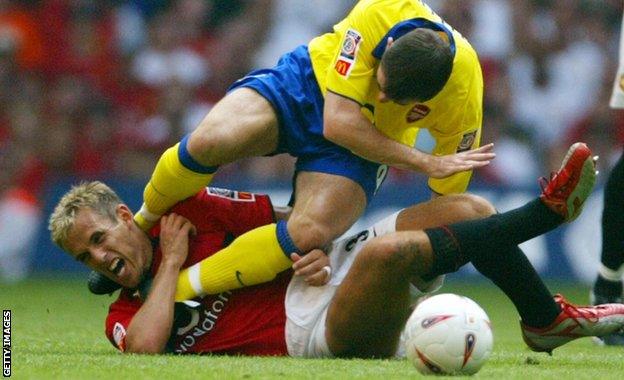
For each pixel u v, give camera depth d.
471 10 48.53
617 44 50.16
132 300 18.69
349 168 18.72
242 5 49.72
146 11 50.50
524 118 47.97
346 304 17.09
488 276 18.03
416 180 44.03
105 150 47.62
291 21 49.28
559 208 17.08
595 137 48.59
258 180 43.75
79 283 42.50
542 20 49.47
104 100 48.56
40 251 45.53
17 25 49.25
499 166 46.28
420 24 18.48
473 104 19.50
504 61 48.44
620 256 24.08
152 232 18.64
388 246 16.61
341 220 18.48
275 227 17.95
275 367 16.09
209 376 15.15
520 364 17.77
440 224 17.62
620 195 23.64
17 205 45.28
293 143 19.30
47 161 46.66
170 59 48.50
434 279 17.42
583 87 49.12
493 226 17.16
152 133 47.59
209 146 18.30
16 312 30.33
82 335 23.39
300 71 19.61
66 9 49.78
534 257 43.03
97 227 18.00
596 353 20.92
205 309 18.19
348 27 18.69
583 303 36.31
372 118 19.16
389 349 17.78
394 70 17.55
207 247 18.41
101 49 49.44
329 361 17.12
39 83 48.88
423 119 19.31
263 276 17.92
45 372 15.58
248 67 48.81
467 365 15.38
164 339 17.88
